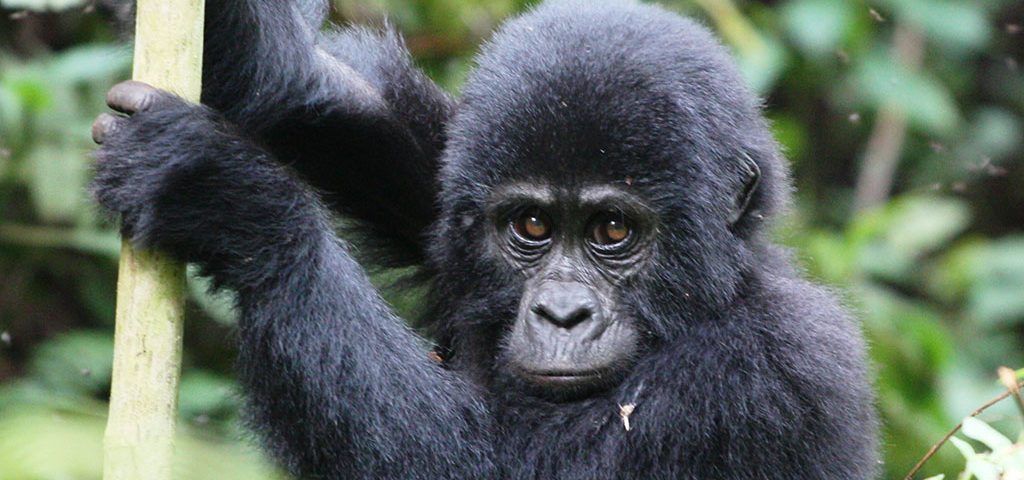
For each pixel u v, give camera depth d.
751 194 12.55
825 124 25.64
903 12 23.19
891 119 24.05
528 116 11.84
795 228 19.05
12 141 17.55
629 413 11.87
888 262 21.61
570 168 11.79
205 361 18.77
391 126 13.31
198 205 10.95
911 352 19.39
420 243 14.03
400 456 11.50
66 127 17.86
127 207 10.73
